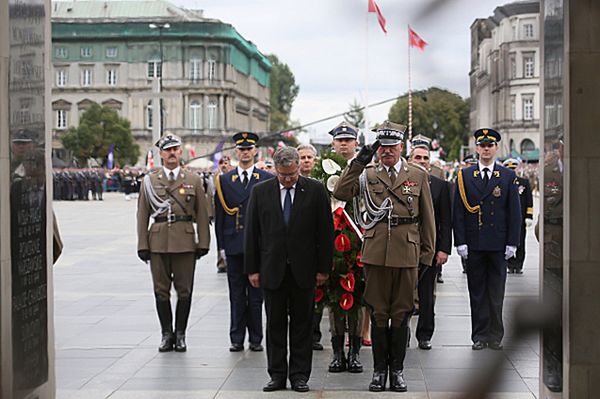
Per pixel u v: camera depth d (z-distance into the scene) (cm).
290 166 805
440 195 1010
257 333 1009
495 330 992
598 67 586
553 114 627
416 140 1167
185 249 997
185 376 870
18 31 608
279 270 807
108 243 2578
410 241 809
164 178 1012
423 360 940
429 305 1003
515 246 1008
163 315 1005
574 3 585
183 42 10281
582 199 591
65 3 10444
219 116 10381
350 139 959
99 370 898
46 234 680
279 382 812
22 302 618
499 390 348
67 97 10388
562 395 607
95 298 1438
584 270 591
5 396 579
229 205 1012
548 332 359
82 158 8356
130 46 10312
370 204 814
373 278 811
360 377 863
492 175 1020
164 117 10269
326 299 884
